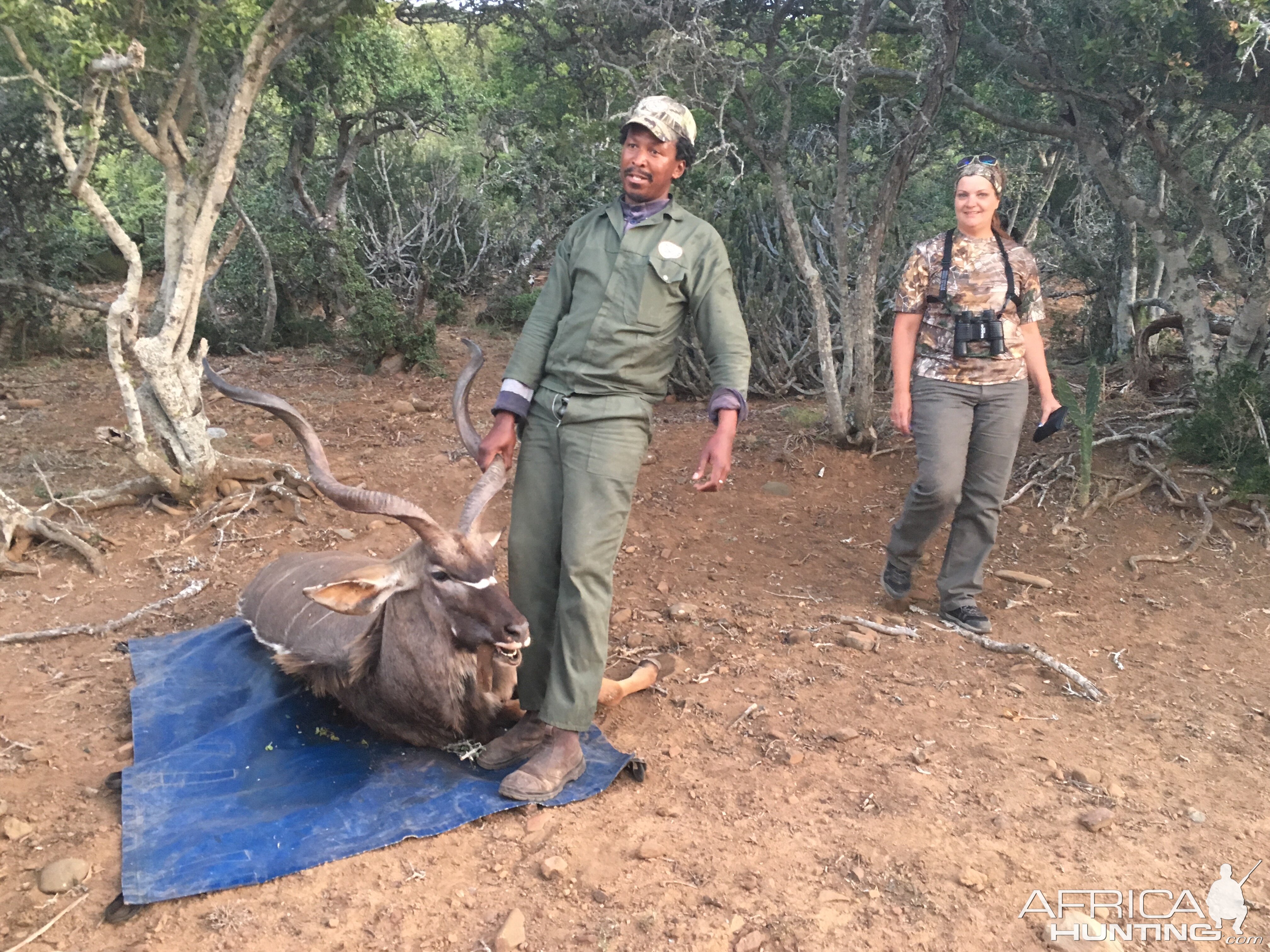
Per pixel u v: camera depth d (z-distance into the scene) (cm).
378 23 824
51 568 582
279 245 1240
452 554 359
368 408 948
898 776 386
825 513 679
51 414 900
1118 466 705
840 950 295
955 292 487
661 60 640
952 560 522
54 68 555
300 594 446
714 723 430
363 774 380
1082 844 346
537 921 309
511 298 1460
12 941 301
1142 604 552
